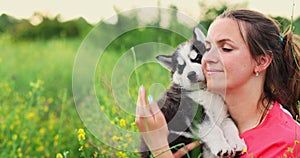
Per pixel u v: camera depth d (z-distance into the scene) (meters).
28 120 3.30
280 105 2.12
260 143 2.01
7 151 2.94
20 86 4.50
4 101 3.63
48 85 4.54
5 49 5.73
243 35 2.02
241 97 2.07
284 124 2.03
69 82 4.65
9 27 6.72
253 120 2.09
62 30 6.76
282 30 2.28
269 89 2.12
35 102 3.88
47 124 3.39
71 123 3.30
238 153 2.05
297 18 4.22
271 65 2.10
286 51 2.14
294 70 2.15
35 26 6.84
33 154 3.07
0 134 3.12
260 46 2.04
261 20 2.07
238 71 2.02
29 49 5.99
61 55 5.73
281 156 1.96
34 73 4.97
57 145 3.02
